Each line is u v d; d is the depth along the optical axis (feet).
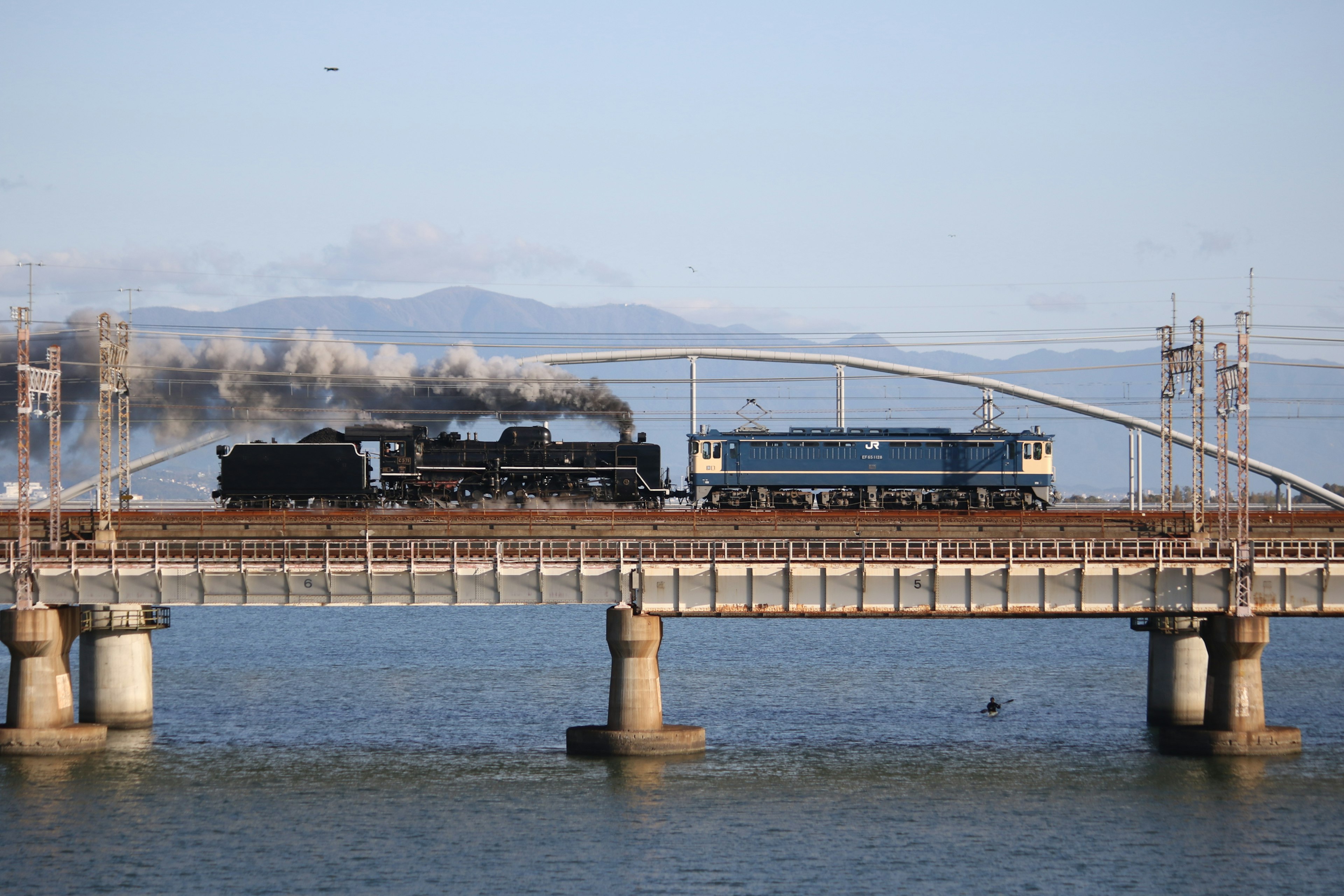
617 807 465.88
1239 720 540.52
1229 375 598.75
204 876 398.42
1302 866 412.16
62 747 529.86
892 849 424.87
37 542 542.16
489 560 513.45
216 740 577.43
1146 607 517.14
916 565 508.53
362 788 489.67
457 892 386.93
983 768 526.57
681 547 592.19
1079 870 408.67
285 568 513.45
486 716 650.02
